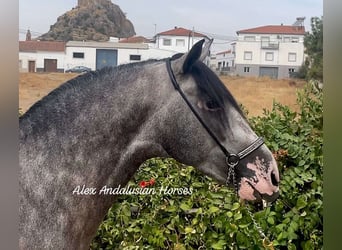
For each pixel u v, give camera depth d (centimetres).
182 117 122
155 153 127
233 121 124
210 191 175
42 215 121
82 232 127
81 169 123
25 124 125
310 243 164
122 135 125
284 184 169
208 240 168
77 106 124
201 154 124
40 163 122
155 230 173
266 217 164
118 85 125
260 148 125
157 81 124
